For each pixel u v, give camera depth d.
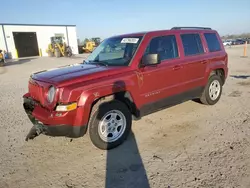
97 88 3.45
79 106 3.30
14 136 4.40
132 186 2.80
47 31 36.91
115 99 3.80
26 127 4.86
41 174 3.14
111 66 4.04
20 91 8.81
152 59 3.83
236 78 9.83
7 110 6.16
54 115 3.23
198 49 5.29
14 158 3.59
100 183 2.89
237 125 4.46
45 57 31.73
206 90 5.58
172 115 5.20
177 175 2.95
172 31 4.79
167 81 4.49
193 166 3.12
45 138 4.27
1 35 32.75
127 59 4.09
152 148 3.72
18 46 34.75
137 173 3.05
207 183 2.75
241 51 29.00
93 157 3.54
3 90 9.12
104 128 3.69
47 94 3.38
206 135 4.08
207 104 5.82
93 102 3.56
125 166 3.24
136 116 4.12
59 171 3.20
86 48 42.16
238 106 5.68
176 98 4.80
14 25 33.62
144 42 4.20
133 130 4.46
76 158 3.53
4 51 31.89
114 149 3.76
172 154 3.49
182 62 4.75
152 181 2.87
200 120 4.83
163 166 3.18
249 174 2.88
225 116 5.00
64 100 3.23
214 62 5.58
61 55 31.48
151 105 4.31
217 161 3.21
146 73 4.08
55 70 4.14
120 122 3.86
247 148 3.53
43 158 3.57
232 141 3.79
